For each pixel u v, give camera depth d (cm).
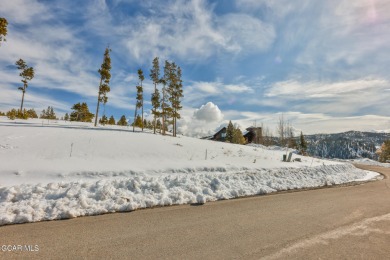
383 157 6272
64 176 938
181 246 396
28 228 459
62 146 1451
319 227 509
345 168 1820
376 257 370
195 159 1578
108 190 681
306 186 1077
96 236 430
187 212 600
